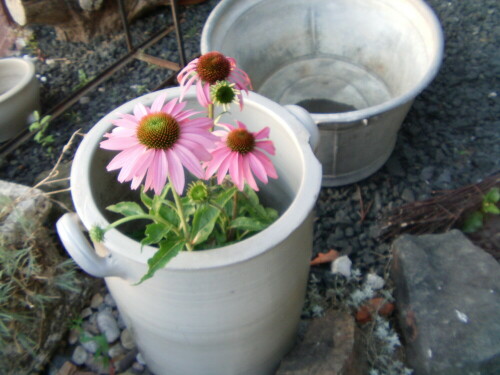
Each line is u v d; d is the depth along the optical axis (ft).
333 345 2.15
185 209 1.60
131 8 4.29
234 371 1.94
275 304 1.67
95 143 1.59
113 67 3.98
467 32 4.15
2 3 4.25
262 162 1.45
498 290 2.26
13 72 3.82
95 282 2.60
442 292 2.28
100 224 1.42
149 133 1.21
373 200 3.01
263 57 3.38
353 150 2.82
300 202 1.48
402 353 2.36
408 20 3.04
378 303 2.48
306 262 1.74
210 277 1.40
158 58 4.01
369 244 2.77
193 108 1.77
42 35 4.42
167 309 1.55
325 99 3.44
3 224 2.22
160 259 1.32
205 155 1.25
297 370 2.05
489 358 2.05
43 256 2.29
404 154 3.24
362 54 3.43
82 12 4.13
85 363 2.36
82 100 3.80
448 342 2.11
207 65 1.58
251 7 3.14
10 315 2.06
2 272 2.05
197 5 4.61
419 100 3.59
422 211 2.78
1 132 3.53
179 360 1.86
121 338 2.44
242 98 1.65
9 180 3.26
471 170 3.12
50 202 2.42
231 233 1.77
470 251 2.42
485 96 3.60
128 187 1.88
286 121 1.65
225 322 1.60
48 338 2.31
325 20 3.39
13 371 2.17
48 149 3.43
